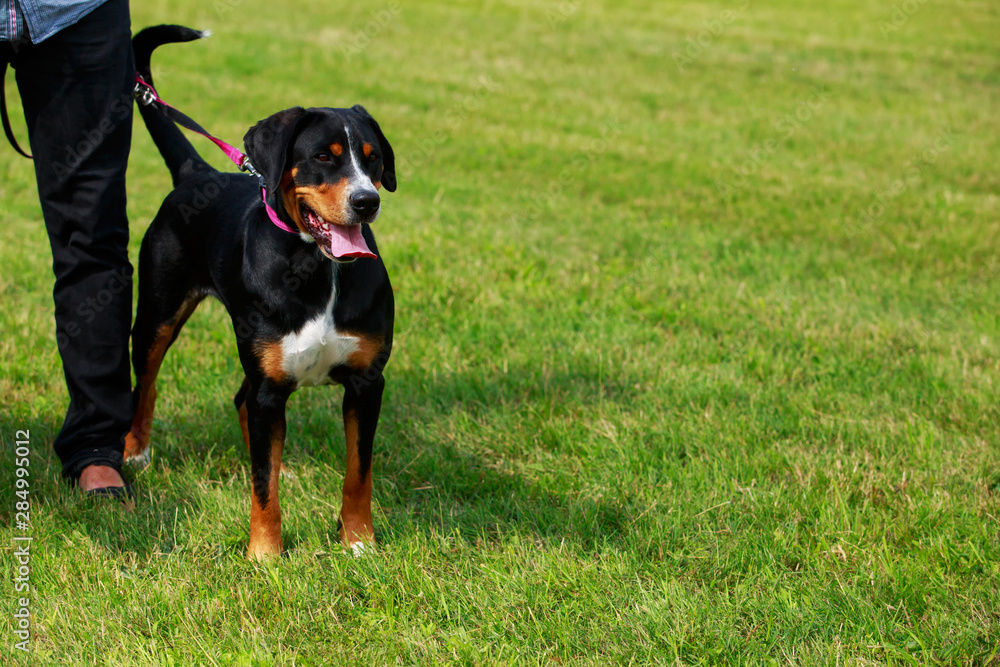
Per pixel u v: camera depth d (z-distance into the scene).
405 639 2.73
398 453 3.91
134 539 3.25
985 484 3.69
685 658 2.71
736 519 3.44
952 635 2.76
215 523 3.35
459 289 5.77
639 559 3.20
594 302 5.71
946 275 6.51
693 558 3.19
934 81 14.33
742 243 7.10
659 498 3.57
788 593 2.94
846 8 21.58
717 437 4.05
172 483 3.63
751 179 9.12
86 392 3.57
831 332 5.31
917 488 3.62
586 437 4.08
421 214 7.38
